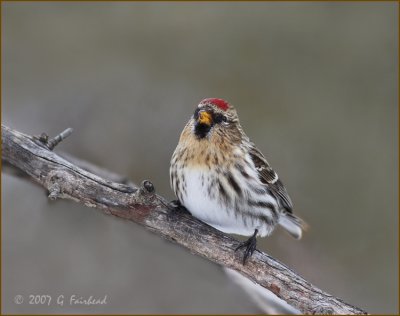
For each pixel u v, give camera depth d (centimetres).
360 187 1293
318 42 1391
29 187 1178
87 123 1306
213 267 1117
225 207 816
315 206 1277
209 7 1409
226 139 820
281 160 1311
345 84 1365
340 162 1310
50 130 1291
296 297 756
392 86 1357
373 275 1216
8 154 817
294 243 1219
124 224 1139
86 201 777
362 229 1265
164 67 1371
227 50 1388
